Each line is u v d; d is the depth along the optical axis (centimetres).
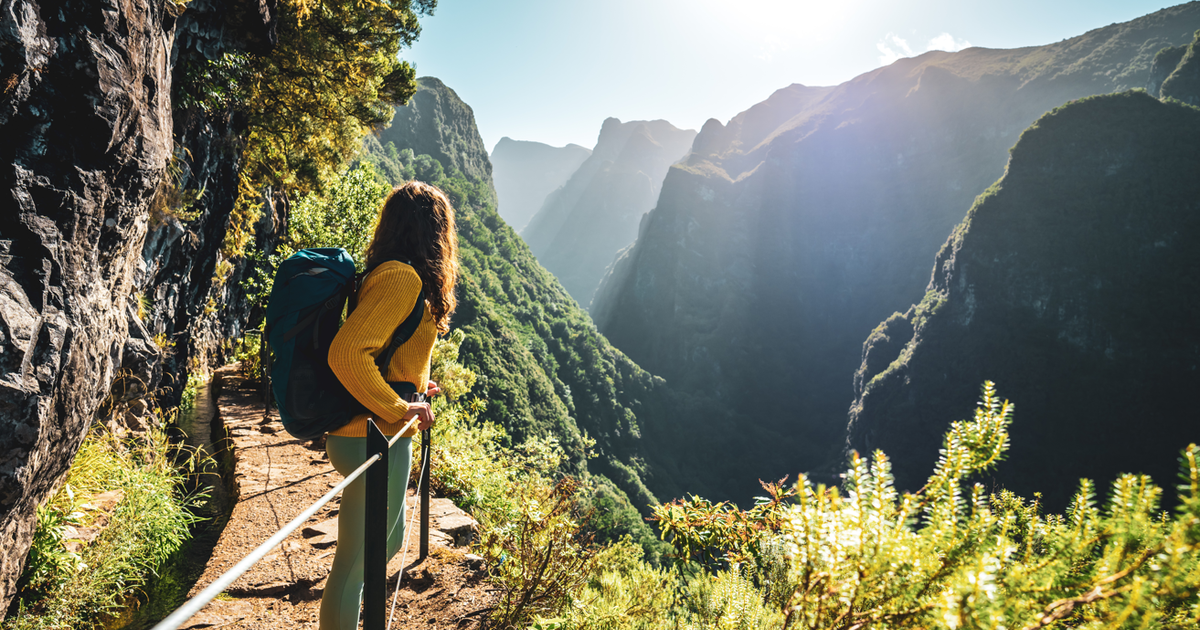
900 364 10812
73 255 233
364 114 1362
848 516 66
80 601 245
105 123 245
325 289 154
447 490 463
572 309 14362
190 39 627
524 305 11488
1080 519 57
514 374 7681
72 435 237
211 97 679
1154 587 44
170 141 368
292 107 1302
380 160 12581
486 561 318
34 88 211
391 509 172
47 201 216
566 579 286
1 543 197
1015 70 18038
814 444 14800
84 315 238
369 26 1206
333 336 160
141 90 285
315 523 361
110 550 269
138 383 556
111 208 267
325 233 1023
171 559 333
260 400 841
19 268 201
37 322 199
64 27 224
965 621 50
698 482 12619
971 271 10200
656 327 18625
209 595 56
